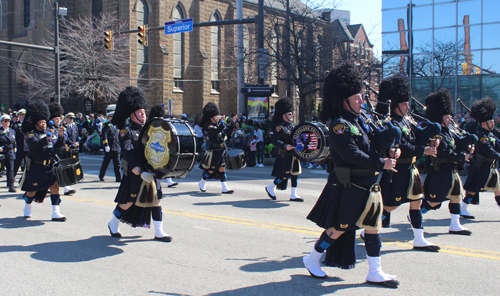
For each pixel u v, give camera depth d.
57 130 7.71
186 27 19.22
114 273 4.97
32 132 7.32
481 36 23.22
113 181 12.91
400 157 5.54
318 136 8.63
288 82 24.03
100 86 34.84
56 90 22.47
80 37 34.16
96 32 35.22
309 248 5.93
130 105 6.00
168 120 5.83
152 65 38.44
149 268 5.14
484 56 23.25
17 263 5.33
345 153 4.23
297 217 7.90
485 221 7.55
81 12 38.50
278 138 9.37
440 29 24.12
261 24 21.33
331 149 4.47
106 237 6.49
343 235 4.61
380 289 4.45
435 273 4.93
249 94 21.70
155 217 6.29
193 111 41.81
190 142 5.86
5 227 7.11
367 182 4.34
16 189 11.25
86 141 23.61
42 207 8.74
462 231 6.66
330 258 4.66
